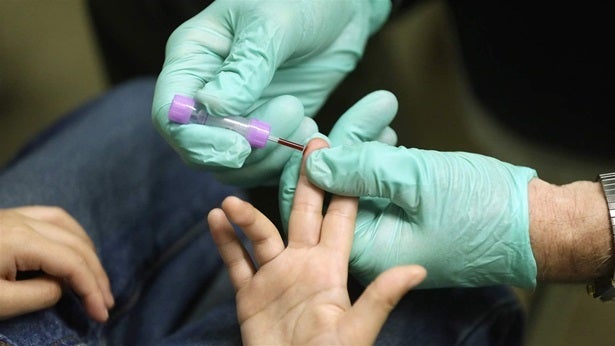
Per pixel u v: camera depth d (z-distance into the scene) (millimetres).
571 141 672
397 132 902
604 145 664
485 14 671
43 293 545
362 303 484
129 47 819
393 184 523
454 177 529
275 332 512
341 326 488
